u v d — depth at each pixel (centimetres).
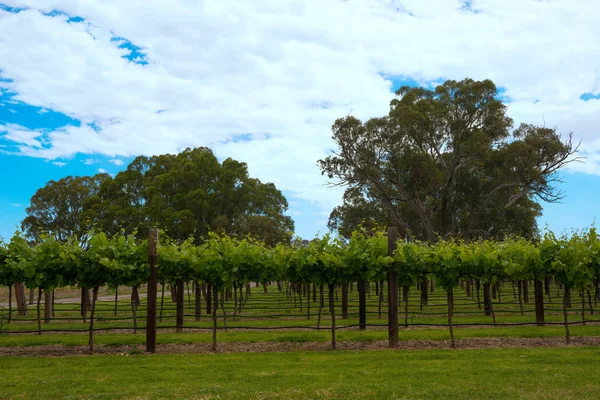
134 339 1140
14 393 663
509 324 1327
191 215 3581
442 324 1351
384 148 3734
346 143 3797
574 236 1138
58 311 2000
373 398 626
